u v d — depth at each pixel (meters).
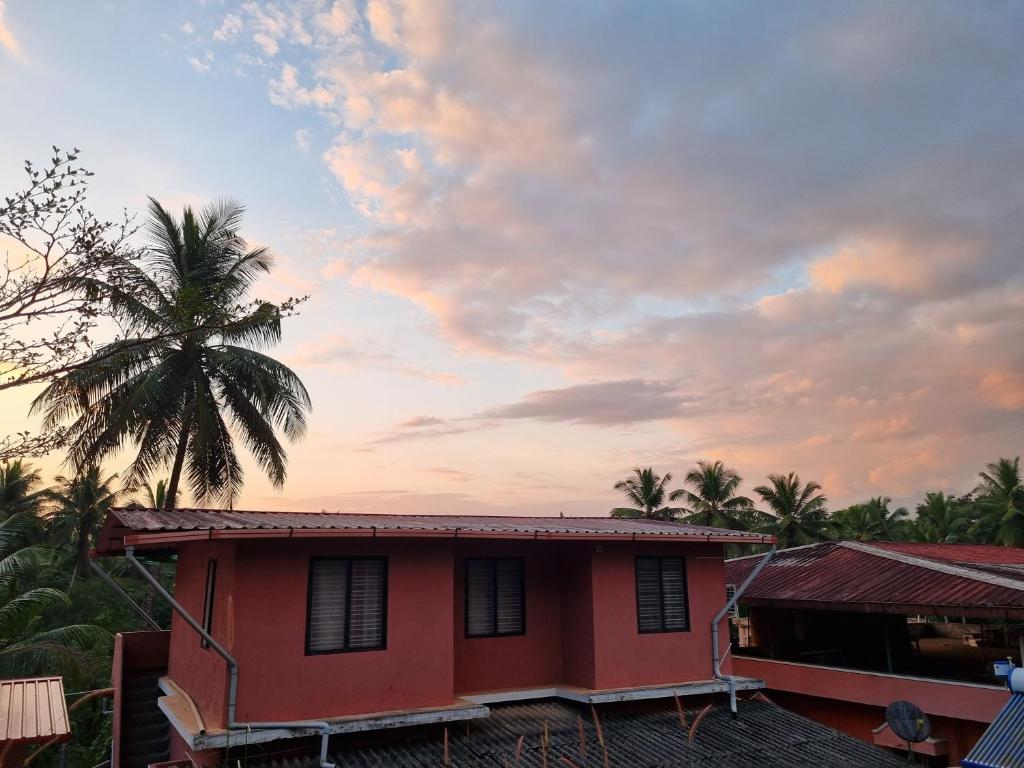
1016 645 17.69
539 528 11.83
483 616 12.45
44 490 33.03
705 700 13.32
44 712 9.40
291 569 9.98
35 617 23.33
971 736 14.22
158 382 20.11
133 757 13.03
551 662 12.83
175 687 12.22
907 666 18.11
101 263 7.40
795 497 47.16
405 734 10.41
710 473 50.28
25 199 6.84
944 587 15.48
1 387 7.12
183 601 12.84
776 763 10.71
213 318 9.66
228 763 8.93
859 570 18.38
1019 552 24.19
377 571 10.62
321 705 9.70
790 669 17.66
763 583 19.42
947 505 55.06
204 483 22.41
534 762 9.81
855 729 16.34
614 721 11.74
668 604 13.17
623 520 17.22
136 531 9.86
